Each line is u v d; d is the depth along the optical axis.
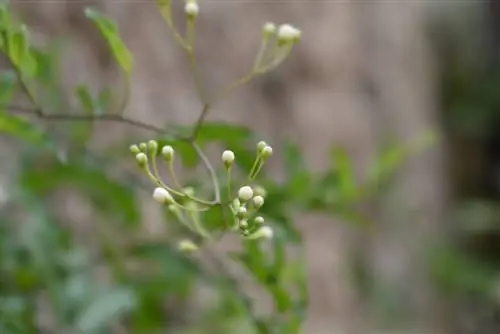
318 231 1.10
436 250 1.32
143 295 0.60
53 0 0.75
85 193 0.64
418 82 1.50
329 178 0.61
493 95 2.15
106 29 0.52
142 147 0.50
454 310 1.36
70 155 0.59
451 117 2.12
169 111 0.88
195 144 0.54
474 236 1.71
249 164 0.57
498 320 1.42
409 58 1.46
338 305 1.10
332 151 0.62
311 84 1.16
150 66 0.87
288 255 0.86
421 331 1.24
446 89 2.13
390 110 1.33
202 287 0.70
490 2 2.21
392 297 1.20
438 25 2.10
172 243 0.60
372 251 1.20
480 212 1.68
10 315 0.56
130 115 0.82
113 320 0.61
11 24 0.54
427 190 1.54
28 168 0.59
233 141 0.57
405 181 1.45
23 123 0.55
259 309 0.71
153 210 0.68
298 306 0.56
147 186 0.60
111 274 0.61
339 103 1.19
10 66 0.62
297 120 1.12
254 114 1.06
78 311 0.57
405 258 1.27
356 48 1.25
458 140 2.12
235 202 0.50
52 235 0.58
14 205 0.62
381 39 1.33
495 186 2.12
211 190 0.58
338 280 1.11
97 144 0.74
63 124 0.61
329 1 1.20
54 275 0.57
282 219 0.56
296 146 0.60
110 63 0.78
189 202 0.54
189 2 0.52
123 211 0.61
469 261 1.42
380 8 1.35
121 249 0.61
